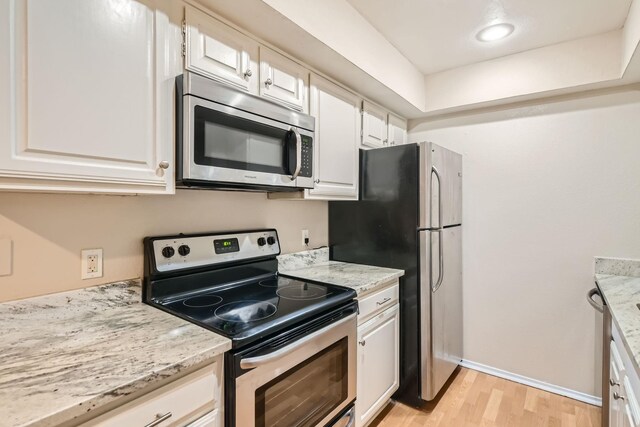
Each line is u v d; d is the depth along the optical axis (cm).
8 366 86
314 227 235
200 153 121
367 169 227
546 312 235
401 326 215
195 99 119
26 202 114
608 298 159
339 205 242
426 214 204
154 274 141
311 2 151
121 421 81
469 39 211
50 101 91
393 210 217
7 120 84
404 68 234
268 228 199
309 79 182
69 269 123
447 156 227
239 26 143
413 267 209
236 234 177
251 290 166
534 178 238
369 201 227
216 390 103
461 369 263
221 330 112
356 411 171
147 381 83
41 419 66
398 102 243
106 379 80
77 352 94
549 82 219
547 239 234
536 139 238
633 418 106
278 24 143
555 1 171
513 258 246
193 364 94
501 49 224
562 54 215
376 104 243
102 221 132
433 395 210
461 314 260
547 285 235
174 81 120
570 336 228
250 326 116
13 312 111
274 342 119
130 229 140
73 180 96
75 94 96
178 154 120
